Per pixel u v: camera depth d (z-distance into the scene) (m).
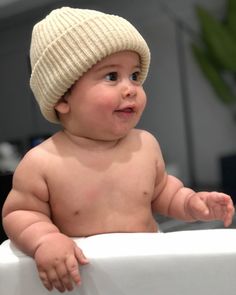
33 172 0.48
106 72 0.48
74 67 0.47
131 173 0.52
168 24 2.07
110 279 0.40
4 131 1.33
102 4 1.76
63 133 0.52
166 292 0.39
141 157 0.54
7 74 1.23
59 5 1.57
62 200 0.49
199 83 2.09
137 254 0.39
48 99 0.50
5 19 1.39
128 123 0.50
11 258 0.42
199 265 0.38
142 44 0.50
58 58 0.48
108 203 0.50
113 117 0.49
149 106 2.03
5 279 0.42
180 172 2.10
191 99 2.10
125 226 0.51
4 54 1.23
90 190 0.50
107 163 0.51
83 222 0.50
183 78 2.10
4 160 0.84
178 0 2.10
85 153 0.51
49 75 0.49
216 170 2.07
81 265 0.40
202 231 0.43
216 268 0.38
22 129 1.29
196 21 2.08
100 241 0.43
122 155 0.52
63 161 0.49
